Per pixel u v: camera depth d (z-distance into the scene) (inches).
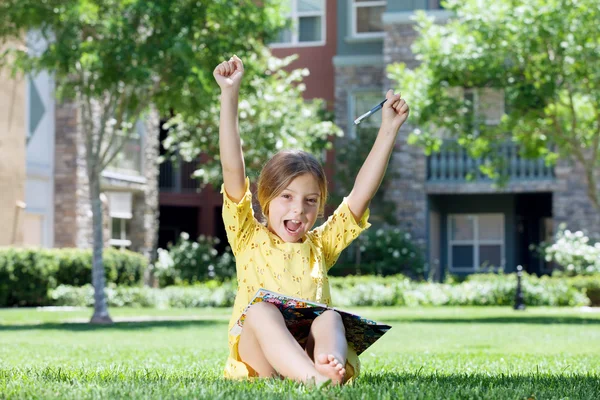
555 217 1003.9
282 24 713.0
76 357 312.2
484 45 681.6
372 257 1011.9
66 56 629.3
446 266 1117.1
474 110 729.0
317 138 1029.8
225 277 1061.1
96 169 683.4
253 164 970.7
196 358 300.8
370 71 1084.5
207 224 1264.8
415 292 944.9
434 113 701.9
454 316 721.0
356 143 1040.2
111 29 631.8
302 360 156.1
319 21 1138.0
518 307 842.8
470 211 1111.6
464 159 1023.6
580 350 370.6
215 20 676.1
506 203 1100.5
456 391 160.1
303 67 1138.0
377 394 151.4
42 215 965.8
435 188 1019.3
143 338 477.7
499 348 384.5
